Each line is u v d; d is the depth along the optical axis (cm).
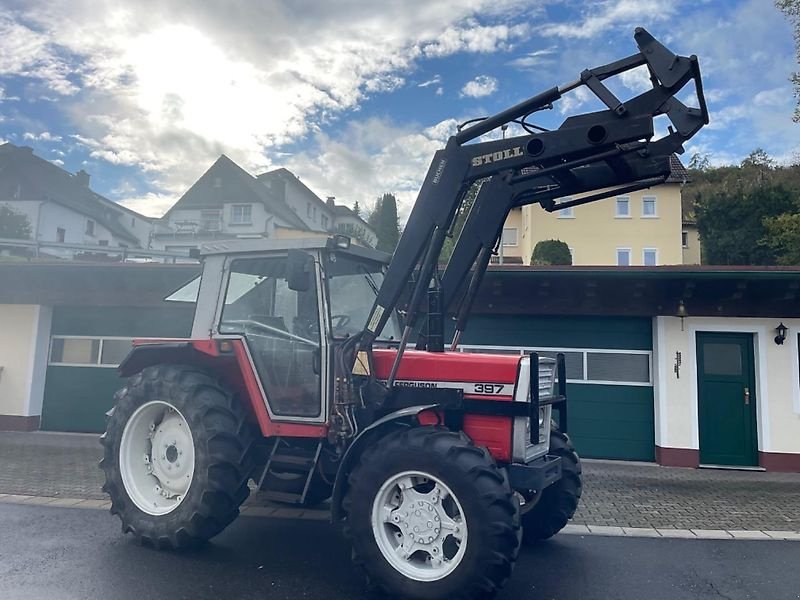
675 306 948
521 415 438
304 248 496
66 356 1125
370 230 6284
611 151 421
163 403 509
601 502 707
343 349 475
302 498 472
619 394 977
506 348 997
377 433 450
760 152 4747
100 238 4256
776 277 890
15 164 3725
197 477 479
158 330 1095
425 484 418
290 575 448
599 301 966
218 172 4388
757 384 937
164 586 420
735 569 481
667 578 459
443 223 461
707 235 3491
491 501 384
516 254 3612
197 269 1030
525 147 441
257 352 503
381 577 403
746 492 769
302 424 479
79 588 411
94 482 728
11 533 529
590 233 3353
